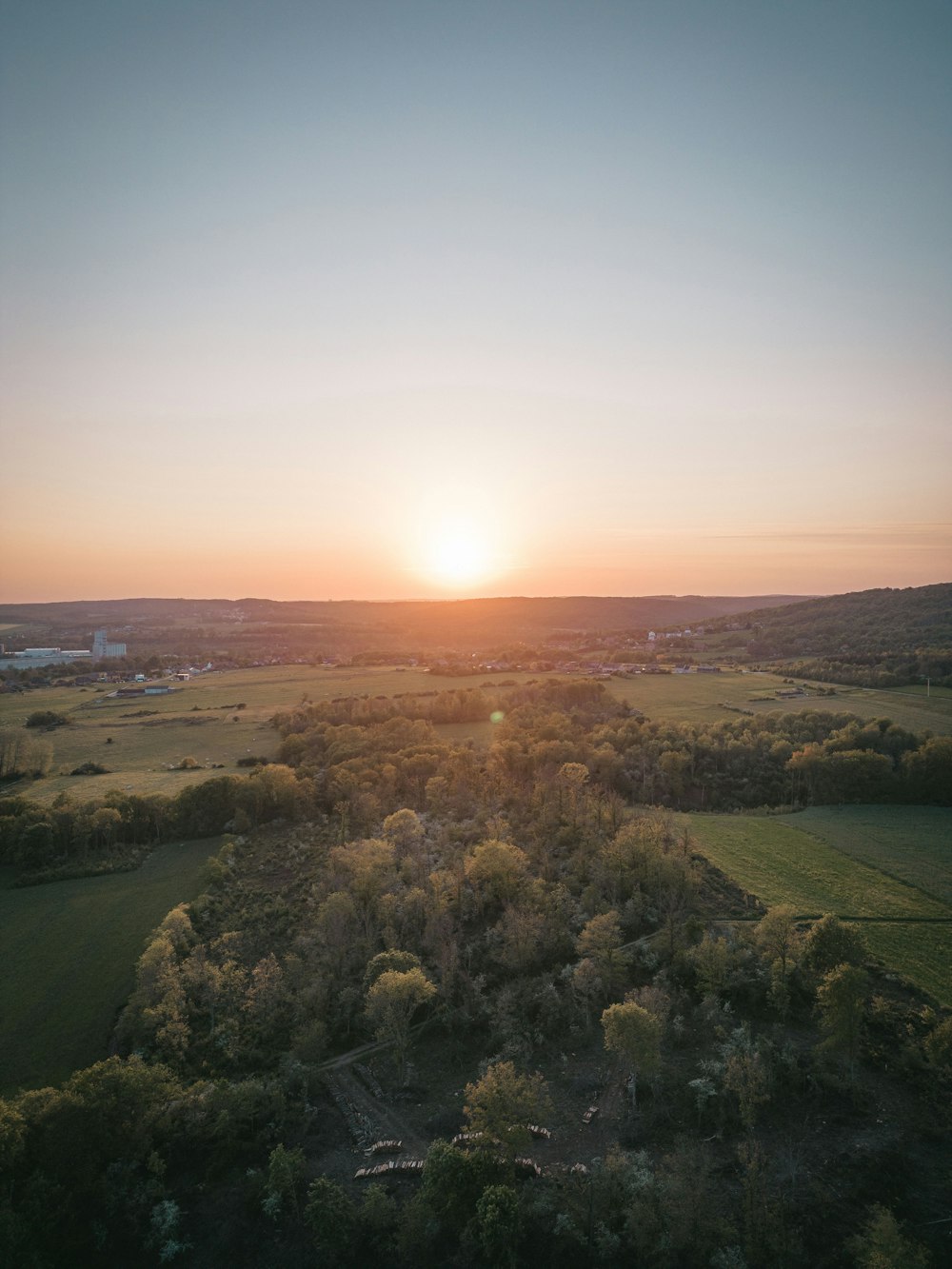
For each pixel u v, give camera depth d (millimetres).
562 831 110250
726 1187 49688
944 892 90125
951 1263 43375
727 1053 61375
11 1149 49719
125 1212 50531
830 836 109625
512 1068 54438
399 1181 53000
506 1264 45812
